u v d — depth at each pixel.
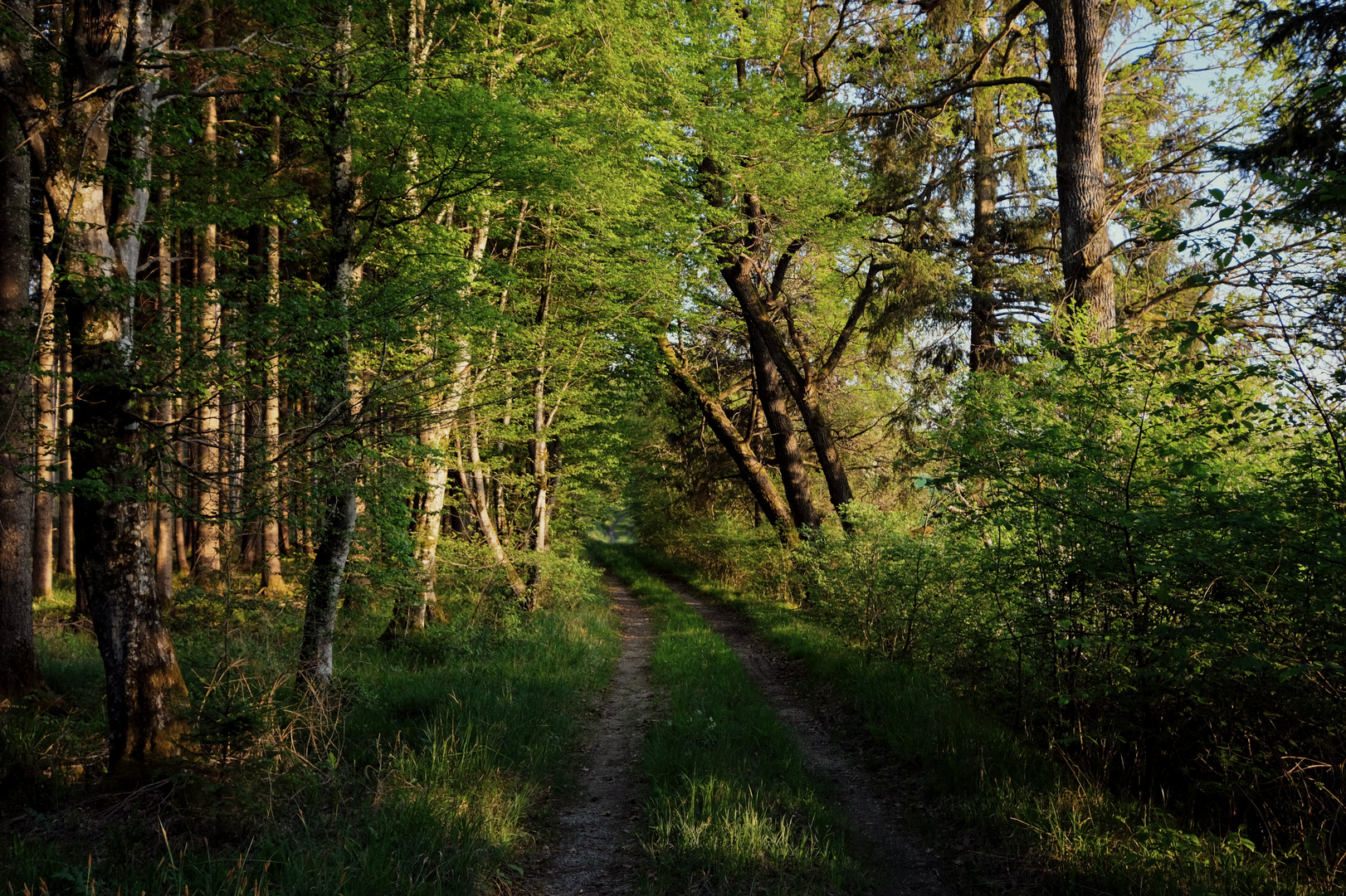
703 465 23.19
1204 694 4.74
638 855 4.68
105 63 5.41
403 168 7.45
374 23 7.43
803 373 17.48
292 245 7.88
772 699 9.03
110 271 5.21
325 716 6.01
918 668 8.65
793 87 14.14
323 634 7.05
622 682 9.95
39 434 5.22
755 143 12.65
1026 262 14.47
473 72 8.42
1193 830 4.63
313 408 6.22
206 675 5.92
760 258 16.00
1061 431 5.43
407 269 8.05
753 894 4.00
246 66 6.11
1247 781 4.70
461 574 12.22
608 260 11.62
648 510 29.95
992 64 14.62
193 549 17.39
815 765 6.45
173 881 3.68
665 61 10.36
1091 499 5.09
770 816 5.06
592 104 9.59
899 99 14.37
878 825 5.18
